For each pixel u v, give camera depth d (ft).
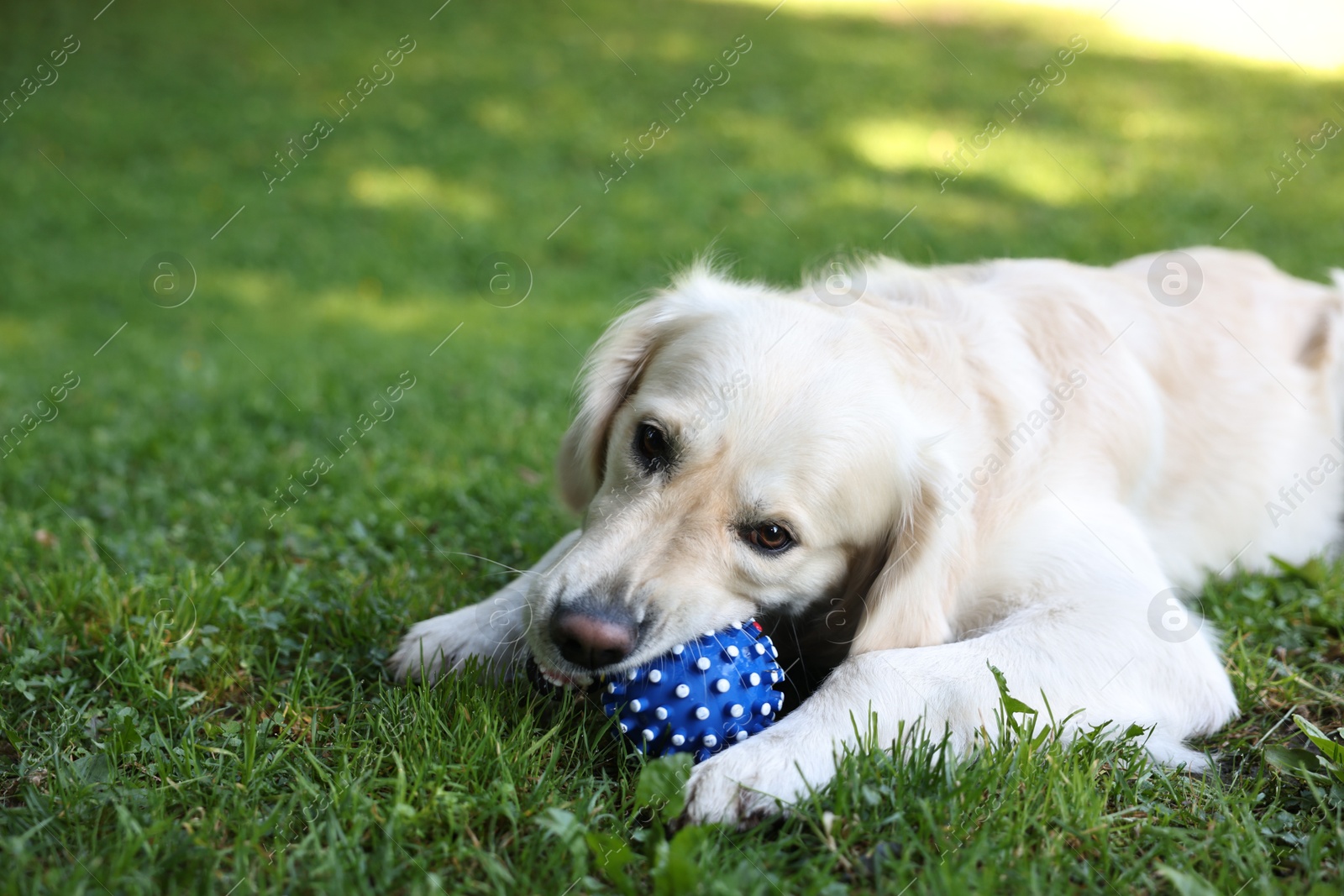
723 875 2.35
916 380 2.88
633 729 2.59
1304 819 2.52
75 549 3.36
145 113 10.76
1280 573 3.41
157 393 5.08
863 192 8.39
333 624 2.97
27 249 8.07
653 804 2.48
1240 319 3.50
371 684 2.84
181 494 3.77
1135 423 3.09
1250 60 10.94
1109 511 2.95
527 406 4.89
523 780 2.55
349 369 5.52
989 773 2.53
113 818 2.47
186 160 9.82
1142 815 2.54
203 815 2.46
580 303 6.87
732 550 2.74
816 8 13.66
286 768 2.58
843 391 2.77
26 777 2.56
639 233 7.97
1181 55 11.27
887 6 13.87
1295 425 3.52
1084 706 2.69
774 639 2.93
